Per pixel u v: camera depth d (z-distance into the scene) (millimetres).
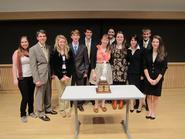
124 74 4629
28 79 4250
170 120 4305
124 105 5031
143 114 4582
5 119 4410
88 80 4809
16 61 4125
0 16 5758
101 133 3816
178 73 6383
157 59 4066
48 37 6160
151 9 5859
